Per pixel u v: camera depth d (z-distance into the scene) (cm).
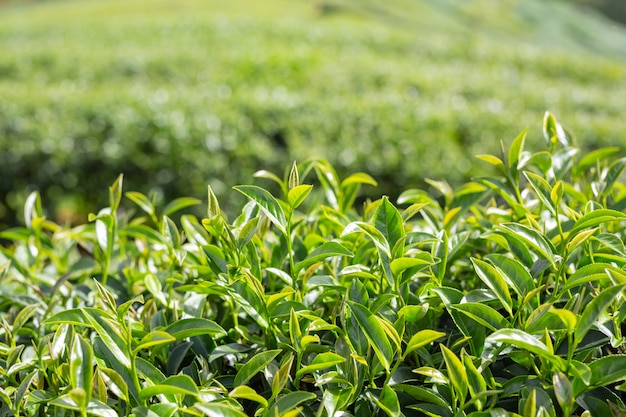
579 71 1038
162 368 135
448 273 150
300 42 1104
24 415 127
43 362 126
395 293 121
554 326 115
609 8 2983
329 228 164
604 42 2445
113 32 1142
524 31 2383
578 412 121
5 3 2775
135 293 163
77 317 119
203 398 112
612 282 116
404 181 526
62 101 568
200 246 137
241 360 136
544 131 161
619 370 108
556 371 106
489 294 125
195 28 1160
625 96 805
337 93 730
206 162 522
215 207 127
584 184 175
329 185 163
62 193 531
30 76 791
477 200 163
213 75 743
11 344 135
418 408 116
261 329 142
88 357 106
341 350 122
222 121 550
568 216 151
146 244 184
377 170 526
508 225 124
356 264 136
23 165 526
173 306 147
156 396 119
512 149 150
